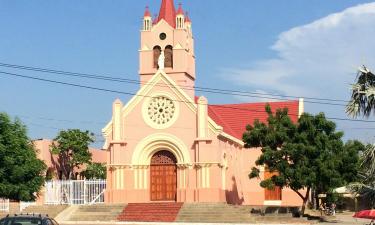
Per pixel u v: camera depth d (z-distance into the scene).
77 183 63.06
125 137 63.97
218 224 51.44
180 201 61.50
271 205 67.00
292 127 55.59
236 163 69.19
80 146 74.62
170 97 63.25
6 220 24.95
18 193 40.47
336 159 53.53
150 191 63.34
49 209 59.66
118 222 54.75
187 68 68.31
